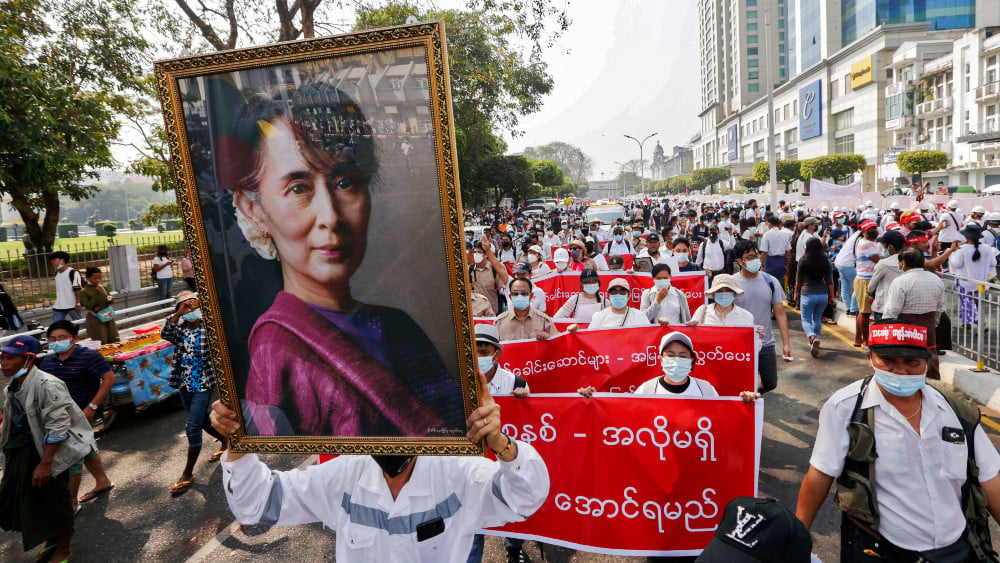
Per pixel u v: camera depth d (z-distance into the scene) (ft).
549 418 12.19
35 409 14.69
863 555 8.93
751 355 18.07
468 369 5.74
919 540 8.43
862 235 30.32
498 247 59.72
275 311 5.95
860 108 249.34
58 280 39.52
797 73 317.83
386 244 5.67
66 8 58.03
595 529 11.99
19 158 43.65
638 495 11.80
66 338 18.72
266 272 5.90
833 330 34.96
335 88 5.47
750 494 11.42
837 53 260.42
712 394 13.44
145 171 65.51
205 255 5.93
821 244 29.01
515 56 74.90
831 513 15.37
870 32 236.43
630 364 18.48
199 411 19.02
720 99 453.17
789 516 6.07
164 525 16.98
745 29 397.80
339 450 6.10
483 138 97.35
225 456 6.75
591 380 18.66
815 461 9.18
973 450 8.44
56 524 14.83
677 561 12.60
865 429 8.70
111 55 60.23
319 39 5.33
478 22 65.00
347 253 5.73
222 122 5.70
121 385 25.12
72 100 51.65
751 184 263.49
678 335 13.33
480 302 26.23
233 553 15.25
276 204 5.75
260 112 5.63
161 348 26.68
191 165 5.79
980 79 181.88
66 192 61.57
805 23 304.91
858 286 30.07
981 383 21.74
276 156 5.67
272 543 15.62
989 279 28.76
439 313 5.71
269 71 5.54
